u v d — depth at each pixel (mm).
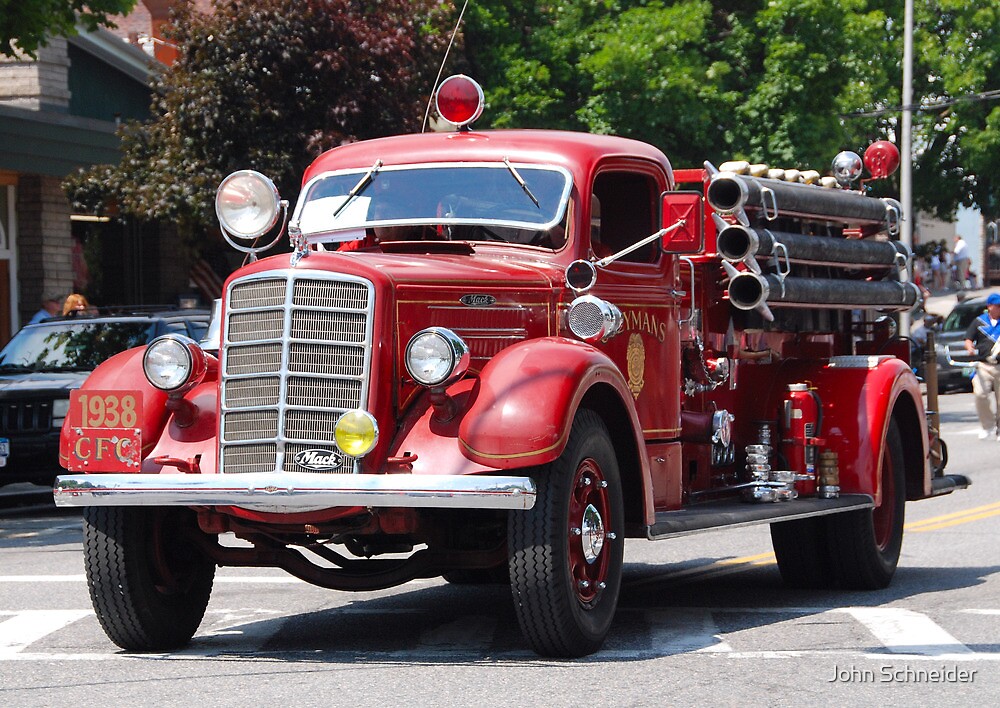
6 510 19016
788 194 10727
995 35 44250
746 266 10359
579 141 9453
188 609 8844
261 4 24156
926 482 12062
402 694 7266
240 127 24328
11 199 27172
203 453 8203
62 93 27938
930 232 76062
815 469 11148
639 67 28156
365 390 7844
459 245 8930
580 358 8062
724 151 29375
